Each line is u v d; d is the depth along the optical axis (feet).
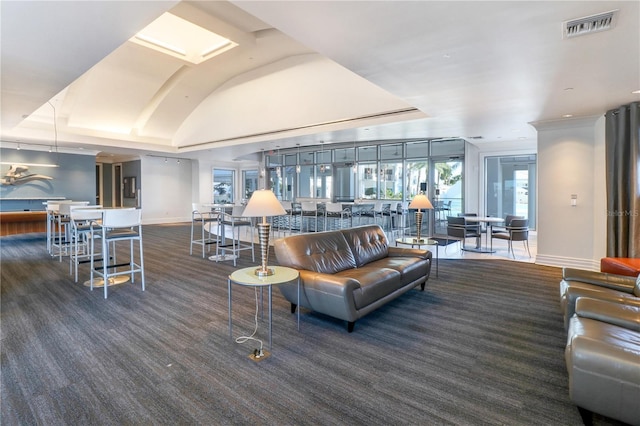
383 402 6.82
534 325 10.66
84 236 21.81
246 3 7.38
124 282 15.42
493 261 20.20
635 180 14.58
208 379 7.62
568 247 18.67
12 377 7.63
